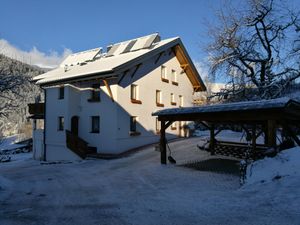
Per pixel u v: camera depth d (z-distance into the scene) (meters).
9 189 9.27
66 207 6.64
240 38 19.72
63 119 20.91
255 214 5.33
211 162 13.66
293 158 7.93
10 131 52.91
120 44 24.80
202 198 7.02
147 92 21.45
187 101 26.59
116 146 18.42
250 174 8.15
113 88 18.86
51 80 20.81
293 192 6.20
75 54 28.09
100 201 7.22
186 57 24.81
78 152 19.19
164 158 13.64
